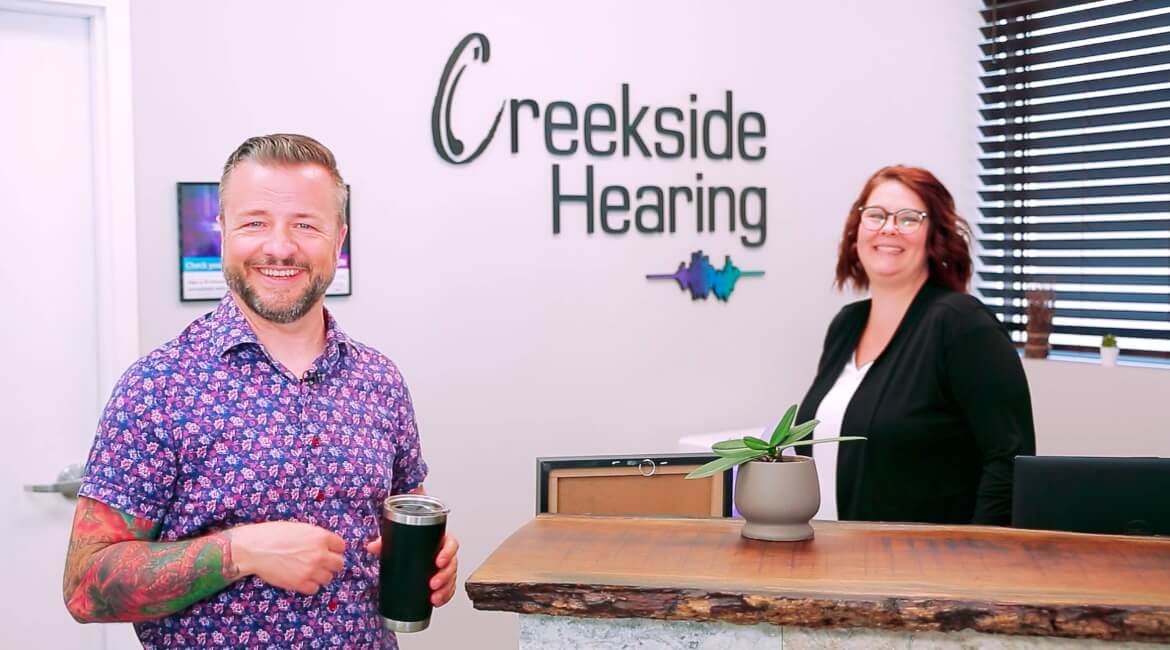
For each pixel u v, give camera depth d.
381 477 1.73
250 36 3.01
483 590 1.40
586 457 1.92
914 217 2.48
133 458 1.57
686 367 3.72
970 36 4.22
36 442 2.71
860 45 3.99
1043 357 3.99
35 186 2.70
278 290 1.65
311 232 1.67
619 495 1.94
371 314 3.21
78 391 2.76
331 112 3.13
